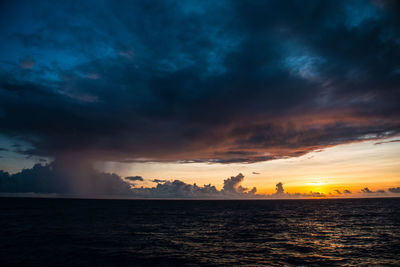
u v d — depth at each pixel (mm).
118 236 32969
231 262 20844
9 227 39125
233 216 69688
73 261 20562
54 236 31828
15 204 124062
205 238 32656
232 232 38344
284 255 23297
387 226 44875
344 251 24922
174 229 41344
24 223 44844
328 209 100312
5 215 60750
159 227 43750
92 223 47094
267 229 41719
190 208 115812
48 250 24000
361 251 24938
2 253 22469
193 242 29672
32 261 20297
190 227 44375
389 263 20672
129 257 22062
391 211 84375
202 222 53188
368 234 35906
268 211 91625
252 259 21812
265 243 29172
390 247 26781
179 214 76188
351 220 55656
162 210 96438
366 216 65625
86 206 115375
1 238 29531
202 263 20484
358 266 19859
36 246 25609
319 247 26844
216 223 51406
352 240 31016
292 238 32719
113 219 56062
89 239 30188
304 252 24516
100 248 25344
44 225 42562
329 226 45344
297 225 47406
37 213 68188
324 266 19797
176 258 21953
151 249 25391
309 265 20094
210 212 87000
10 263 19672
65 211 78125
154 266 19578
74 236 32125
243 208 116812
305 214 75125
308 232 38094
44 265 19328
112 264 19953
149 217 63688
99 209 93625
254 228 43062
